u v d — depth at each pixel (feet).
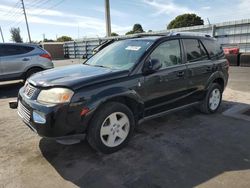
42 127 9.98
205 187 8.91
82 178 9.56
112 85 11.09
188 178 9.46
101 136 10.93
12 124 15.60
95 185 9.12
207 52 16.35
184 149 11.79
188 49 14.98
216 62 16.72
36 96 10.61
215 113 17.16
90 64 14.51
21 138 13.30
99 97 10.51
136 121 12.39
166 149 11.81
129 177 9.59
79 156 11.25
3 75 26.81
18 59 27.40
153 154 11.34
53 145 12.37
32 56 28.37
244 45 44.65
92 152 11.59
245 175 9.62
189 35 15.42
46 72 12.82
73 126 10.11
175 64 13.99
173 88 13.74
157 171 9.96
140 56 12.50
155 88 12.74
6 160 10.93
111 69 12.34
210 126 14.71
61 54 101.04
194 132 13.83
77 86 10.20
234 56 41.52
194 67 14.88
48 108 9.84
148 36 14.75
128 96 11.48
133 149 11.84
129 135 11.98
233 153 11.37
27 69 28.12
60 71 12.71
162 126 14.75
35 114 10.27
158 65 12.40
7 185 9.12
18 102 12.49
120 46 14.62
